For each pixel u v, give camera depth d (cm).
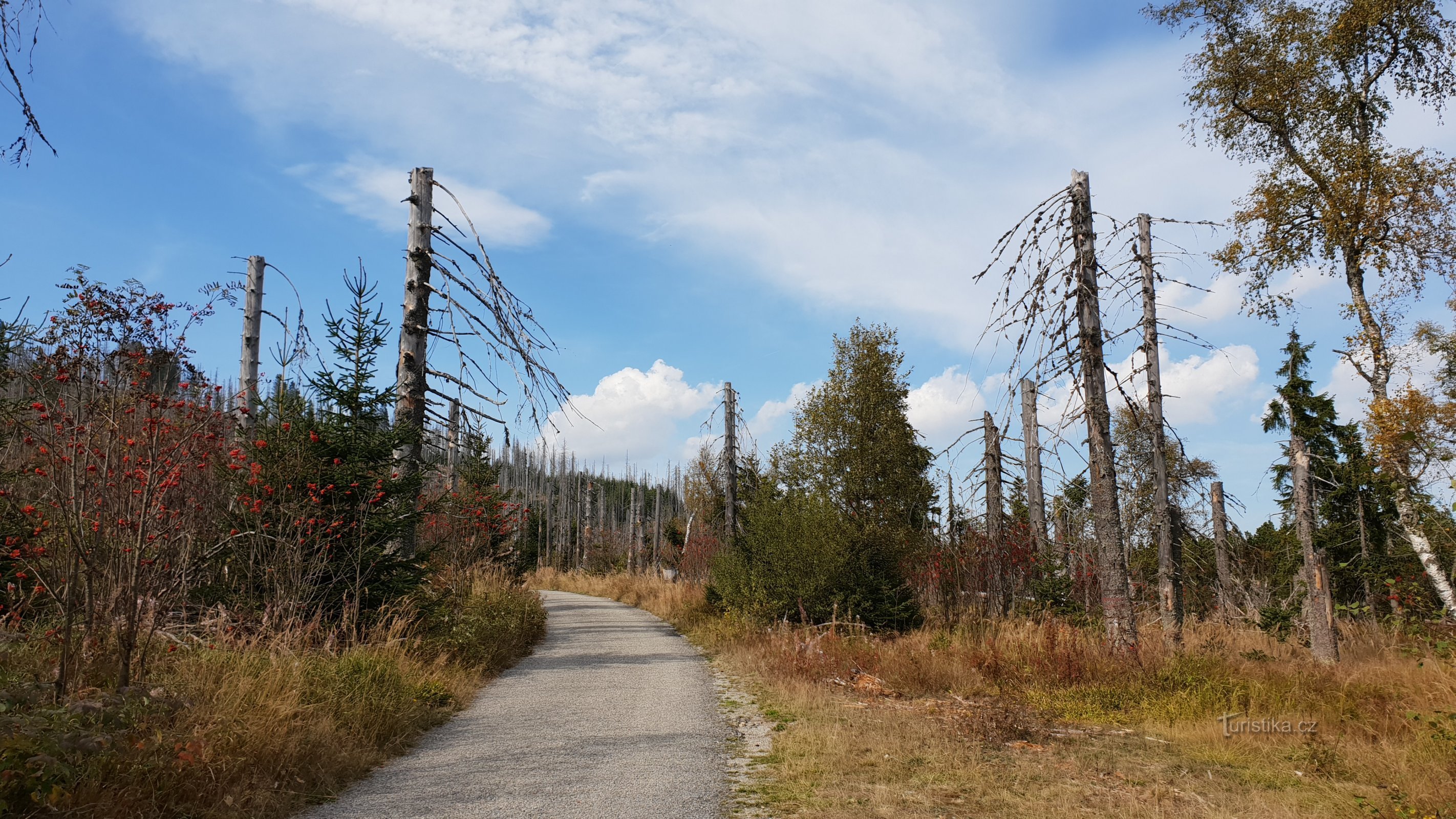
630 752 699
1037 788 612
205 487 741
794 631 1531
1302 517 1252
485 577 1808
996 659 1131
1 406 646
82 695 547
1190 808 561
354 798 550
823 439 2020
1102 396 1166
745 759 687
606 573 4512
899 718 866
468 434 1348
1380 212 1567
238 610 905
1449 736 655
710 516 3425
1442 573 1493
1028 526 1988
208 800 486
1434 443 1499
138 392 601
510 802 543
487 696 992
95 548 566
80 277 580
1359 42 1650
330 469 1005
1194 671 1008
